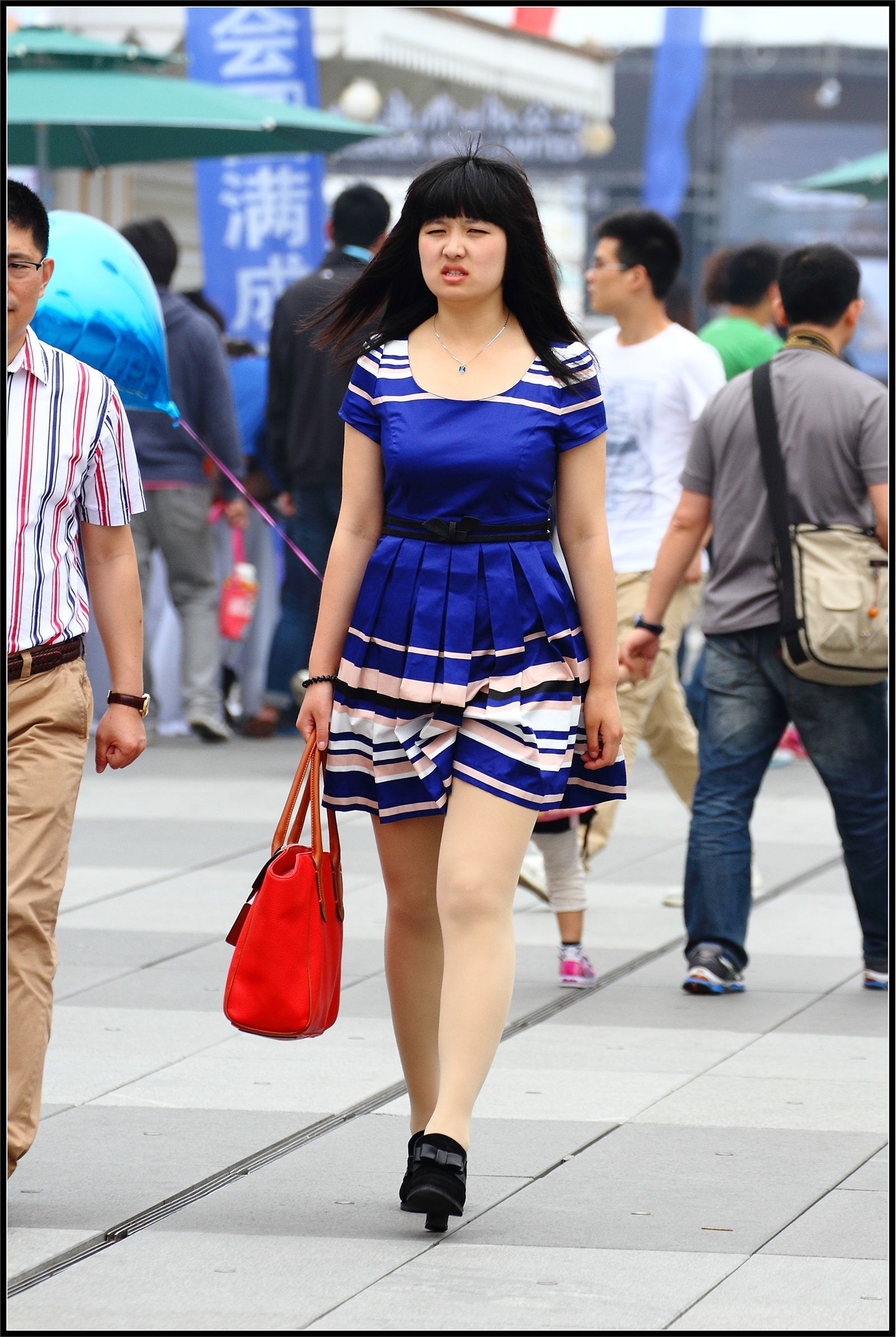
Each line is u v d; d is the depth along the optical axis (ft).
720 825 44.04
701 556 51.19
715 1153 32.55
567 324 29.94
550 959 46.68
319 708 29.91
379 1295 25.99
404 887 30.30
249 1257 27.43
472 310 29.43
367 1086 36.22
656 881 56.03
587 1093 35.96
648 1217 29.37
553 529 31.04
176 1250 27.68
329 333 30.83
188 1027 40.19
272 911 28.86
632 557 50.34
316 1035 29.32
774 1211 29.68
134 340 42.83
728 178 244.42
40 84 77.30
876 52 246.06
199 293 81.71
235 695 89.20
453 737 29.09
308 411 71.97
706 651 44.93
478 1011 28.60
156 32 93.25
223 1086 36.09
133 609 30.76
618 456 50.67
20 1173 30.96
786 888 55.77
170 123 74.49
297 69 89.92
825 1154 32.50
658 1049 39.06
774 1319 25.31
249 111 77.15
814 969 46.21
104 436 29.71
